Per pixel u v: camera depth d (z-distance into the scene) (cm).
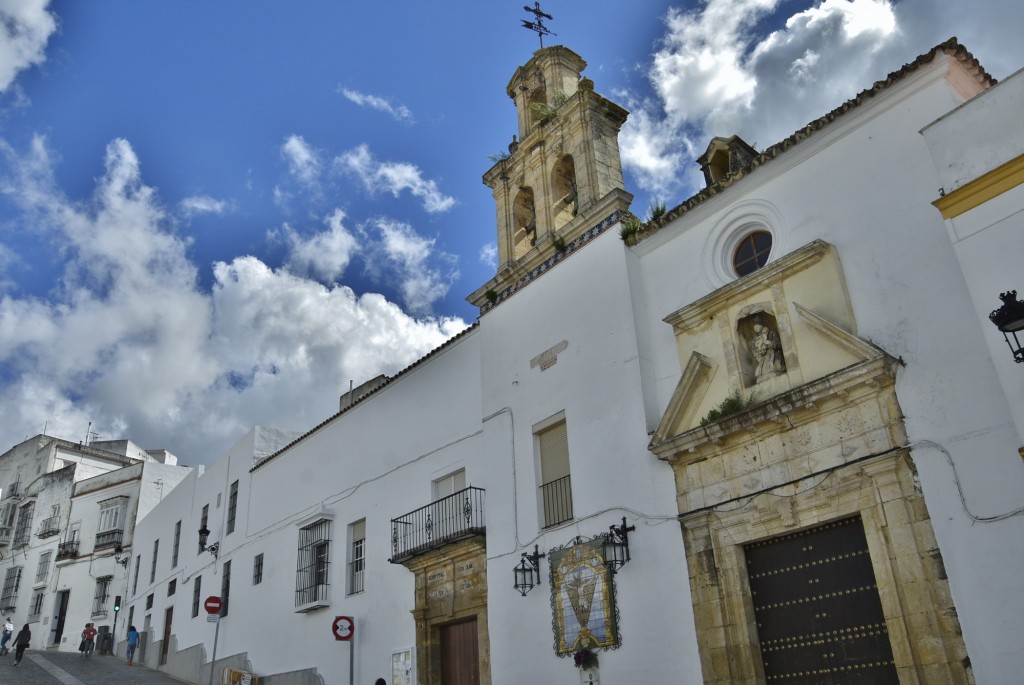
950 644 851
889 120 1052
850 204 1065
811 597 1008
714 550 1088
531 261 1534
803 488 1015
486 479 1466
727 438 1099
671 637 1098
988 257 859
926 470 910
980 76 1054
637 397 1238
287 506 2155
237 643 2217
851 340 987
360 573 1803
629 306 1294
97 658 3222
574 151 1591
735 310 1158
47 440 4644
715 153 1302
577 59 1789
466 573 1479
